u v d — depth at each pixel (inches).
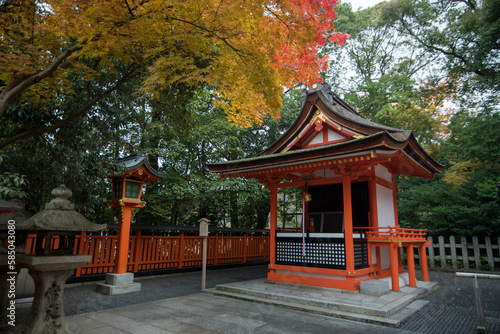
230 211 579.5
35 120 222.5
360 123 300.4
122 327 179.2
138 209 445.1
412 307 225.9
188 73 203.3
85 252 304.2
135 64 257.3
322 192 368.2
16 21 188.1
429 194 488.4
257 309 225.9
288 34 173.6
